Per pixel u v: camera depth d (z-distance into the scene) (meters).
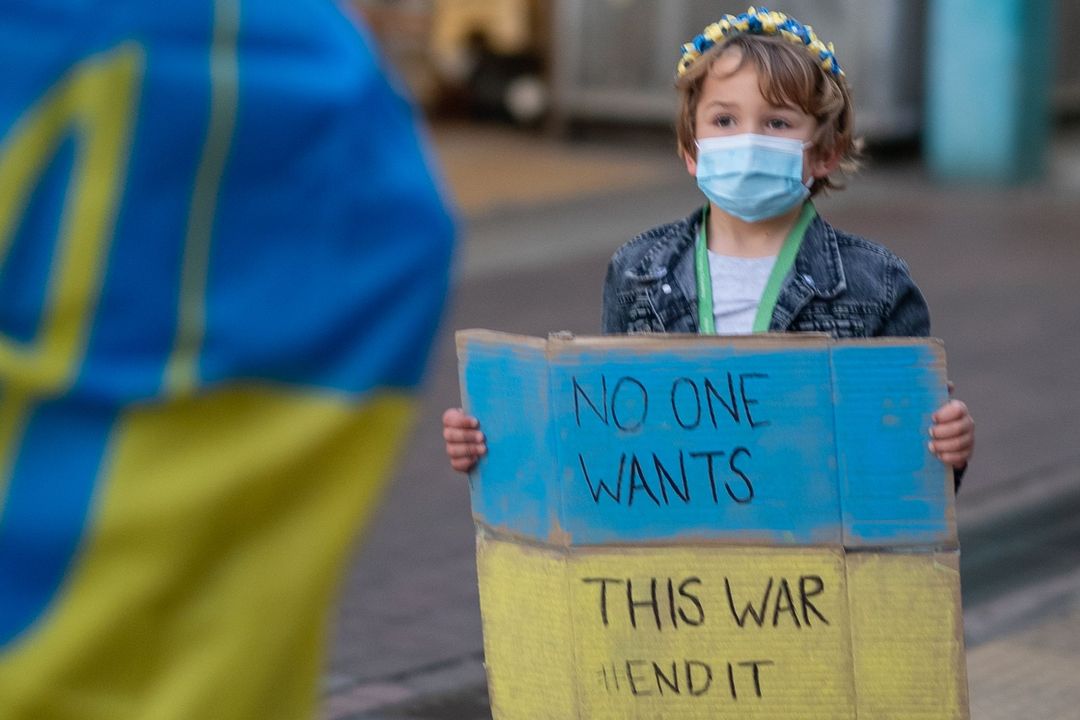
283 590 1.39
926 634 2.67
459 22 19.44
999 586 5.47
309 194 1.40
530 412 2.74
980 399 8.12
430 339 1.46
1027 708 4.35
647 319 3.03
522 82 19.00
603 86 18.14
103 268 1.34
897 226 13.35
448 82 19.31
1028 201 14.67
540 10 19.16
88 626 1.32
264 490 1.38
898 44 16.23
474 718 4.44
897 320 2.96
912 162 16.58
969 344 9.27
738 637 2.71
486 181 15.82
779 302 2.95
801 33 3.00
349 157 1.42
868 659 2.69
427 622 5.28
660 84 17.80
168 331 1.36
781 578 2.69
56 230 1.35
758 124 2.95
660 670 2.74
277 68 1.41
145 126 1.35
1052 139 18.55
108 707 1.34
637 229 13.41
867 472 2.65
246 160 1.38
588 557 2.73
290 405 1.39
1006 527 6.18
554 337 2.69
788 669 2.71
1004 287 10.87
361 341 1.42
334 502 1.41
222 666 1.37
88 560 1.34
